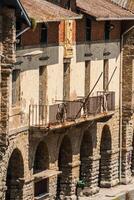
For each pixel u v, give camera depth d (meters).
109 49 105.81
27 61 91.00
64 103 95.50
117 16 103.56
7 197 92.00
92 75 102.75
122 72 108.38
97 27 103.06
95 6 103.81
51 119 93.94
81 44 100.31
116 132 108.06
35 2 93.25
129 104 108.50
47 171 95.50
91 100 100.00
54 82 96.06
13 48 85.31
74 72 99.50
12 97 89.25
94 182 104.06
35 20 87.12
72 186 100.00
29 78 91.69
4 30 85.06
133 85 108.50
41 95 94.38
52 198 96.88
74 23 98.75
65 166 99.69
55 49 95.75
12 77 88.94
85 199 101.75
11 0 84.31
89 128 101.75
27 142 91.81
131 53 108.00
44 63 94.00
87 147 102.88
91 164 103.12
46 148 95.38
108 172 107.00
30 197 92.94
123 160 109.44
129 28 107.69
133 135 111.62
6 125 85.69
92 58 102.56
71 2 98.44
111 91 105.81
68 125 95.31
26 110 91.38
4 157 86.69
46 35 93.94
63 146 99.38
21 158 91.12
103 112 102.31
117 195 104.56
